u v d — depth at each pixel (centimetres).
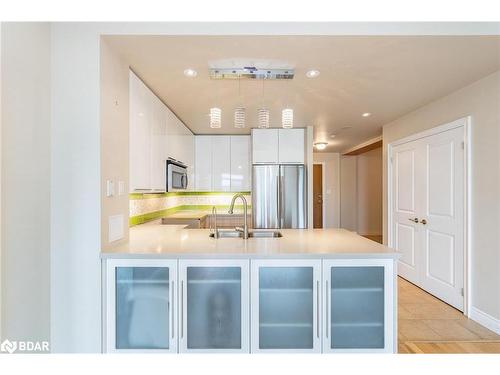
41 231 162
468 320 260
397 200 388
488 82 240
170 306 172
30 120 153
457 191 278
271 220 407
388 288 173
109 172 182
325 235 237
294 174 409
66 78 171
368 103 313
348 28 174
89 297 171
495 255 238
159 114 279
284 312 177
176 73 227
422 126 331
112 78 187
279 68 221
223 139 464
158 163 274
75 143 171
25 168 149
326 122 403
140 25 173
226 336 177
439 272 305
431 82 253
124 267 173
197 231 261
